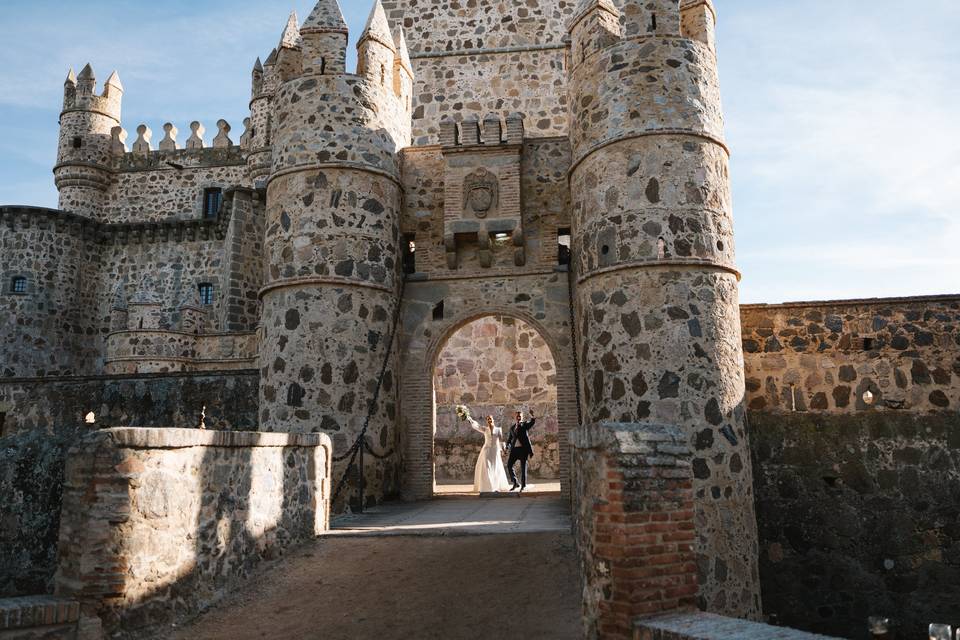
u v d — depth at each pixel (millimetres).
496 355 20844
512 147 15062
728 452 11289
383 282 14391
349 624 7395
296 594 8172
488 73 20938
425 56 21141
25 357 27922
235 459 8477
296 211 14141
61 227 29312
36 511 9156
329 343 13664
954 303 12461
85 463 6957
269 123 28625
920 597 11852
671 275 11688
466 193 15062
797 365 12695
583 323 12523
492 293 15188
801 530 12312
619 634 5738
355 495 13211
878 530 12117
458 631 7082
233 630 7336
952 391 12258
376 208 14461
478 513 12008
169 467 7430
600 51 12734
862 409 12453
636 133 12086
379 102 14859
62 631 6488
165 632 7180
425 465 14703
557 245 15234
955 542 11891
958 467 12055
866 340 12617
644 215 11852
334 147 14266
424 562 8820
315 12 14852
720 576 10805
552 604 7422
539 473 19844
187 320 24219
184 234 29844
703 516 10945
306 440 9984
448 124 15500
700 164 12094
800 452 12477
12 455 9383
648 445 6191
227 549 8211
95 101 31578
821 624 12078
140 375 16062
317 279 13781
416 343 15188
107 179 31391
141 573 7031
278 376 13703
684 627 5309
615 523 5902
